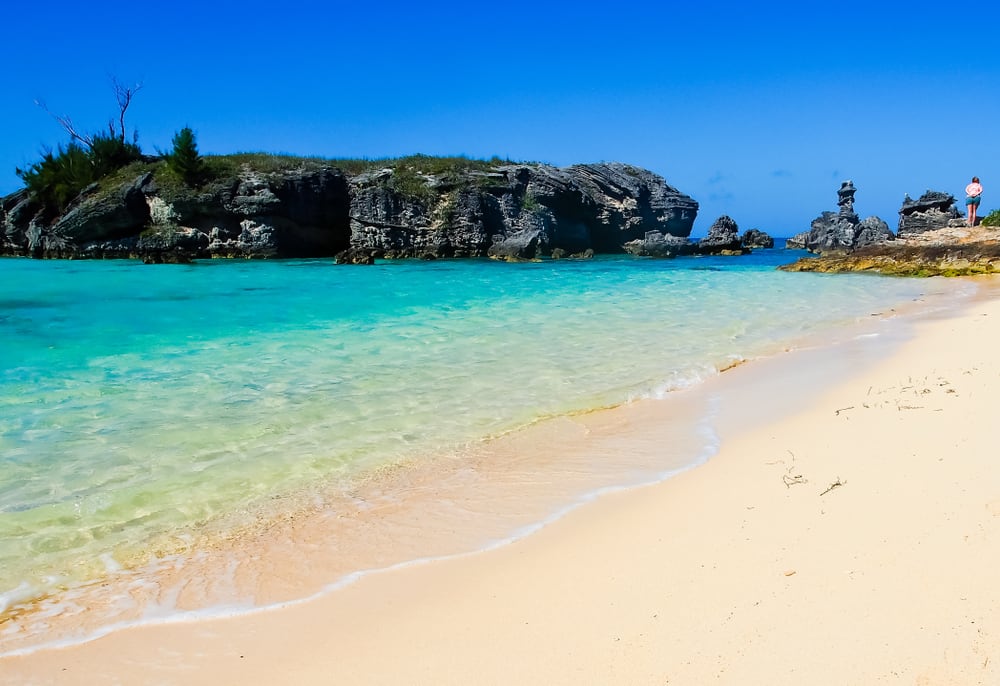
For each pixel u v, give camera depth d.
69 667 4.05
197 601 4.77
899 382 9.67
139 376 10.66
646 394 10.01
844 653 3.51
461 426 8.54
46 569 5.21
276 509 6.25
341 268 34.47
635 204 53.69
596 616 4.18
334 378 10.68
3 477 6.77
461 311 18.23
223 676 3.90
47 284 25.36
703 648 3.71
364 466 7.26
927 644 3.48
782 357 12.48
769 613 3.94
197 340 13.70
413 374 11.00
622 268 36.44
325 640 4.22
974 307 18.72
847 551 4.50
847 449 6.76
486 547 5.45
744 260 45.81
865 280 28.41
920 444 6.50
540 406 9.38
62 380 10.34
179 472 7.01
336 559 5.33
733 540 4.96
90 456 7.35
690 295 22.52
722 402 9.53
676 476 6.79
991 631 3.49
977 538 4.38
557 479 6.89
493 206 45.84
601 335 14.54
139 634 4.38
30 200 44.09
